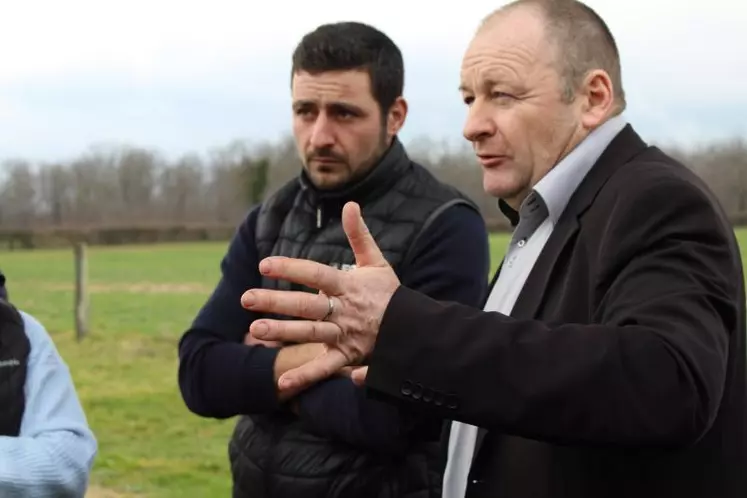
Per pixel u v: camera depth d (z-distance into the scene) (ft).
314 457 9.31
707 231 5.29
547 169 6.46
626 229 5.49
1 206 231.50
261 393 9.50
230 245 11.18
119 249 145.79
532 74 6.33
